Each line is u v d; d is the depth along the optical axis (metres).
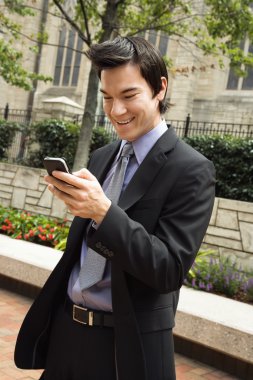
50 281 1.68
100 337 1.56
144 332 1.47
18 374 3.31
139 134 1.54
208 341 3.58
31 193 8.70
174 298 1.62
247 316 3.80
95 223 1.36
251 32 7.77
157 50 1.52
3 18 9.91
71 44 21.84
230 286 4.75
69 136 10.42
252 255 6.09
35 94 22.47
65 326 1.65
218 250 6.37
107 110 1.54
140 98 1.46
